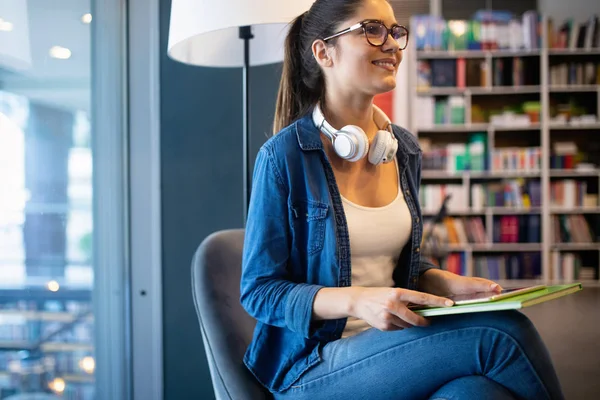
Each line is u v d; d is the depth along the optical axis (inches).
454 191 251.9
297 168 49.6
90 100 90.6
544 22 247.8
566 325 170.4
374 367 42.8
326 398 45.8
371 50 48.4
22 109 79.0
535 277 251.6
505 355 37.9
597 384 111.9
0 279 76.7
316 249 48.7
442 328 39.8
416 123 250.4
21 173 78.8
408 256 52.8
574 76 251.4
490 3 263.9
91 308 90.4
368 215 49.9
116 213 96.3
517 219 252.5
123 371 97.6
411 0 263.7
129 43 99.8
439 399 38.6
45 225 82.4
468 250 250.8
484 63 251.6
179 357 101.1
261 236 48.3
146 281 100.8
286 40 57.3
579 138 263.3
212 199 102.0
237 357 53.2
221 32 85.3
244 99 84.2
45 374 82.4
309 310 43.8
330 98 52.6
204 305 56.6
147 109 100.6
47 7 83.1
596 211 249.8
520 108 259.9
